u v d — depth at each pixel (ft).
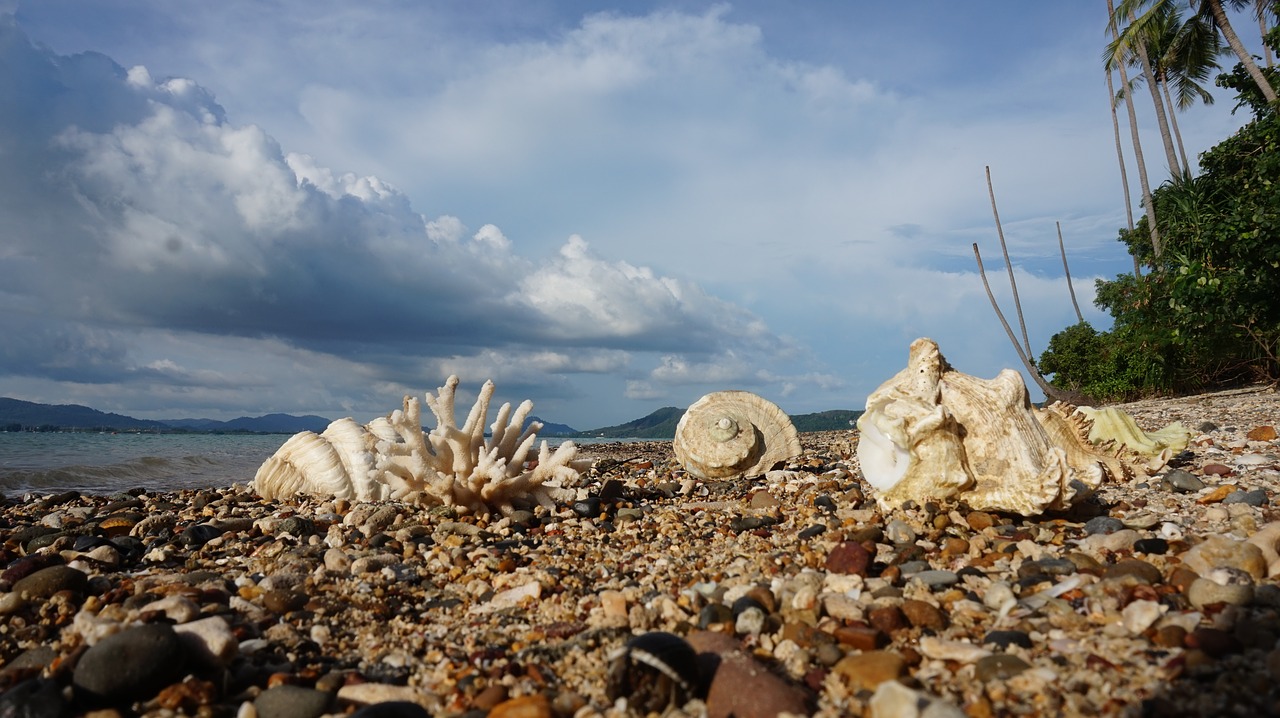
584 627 1.46
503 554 2.00
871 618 1.39
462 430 2.54
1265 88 6.76
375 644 1.45
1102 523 1.89
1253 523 1.80
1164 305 7.23
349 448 3.21
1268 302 5.75
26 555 2.11
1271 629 1.23
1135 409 6.37
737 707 1.12
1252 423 4.00
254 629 1.48
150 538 2.31
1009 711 1.10
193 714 1.19
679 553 1.98
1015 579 1.59
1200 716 1.03
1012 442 2.01
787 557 1.81
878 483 2.14
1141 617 1.30
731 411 3.27
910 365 2.17
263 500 3.23
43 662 1.33
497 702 1.20
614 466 4.30
